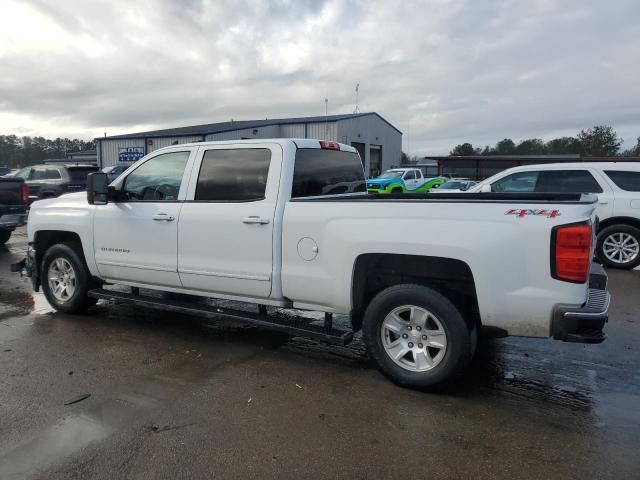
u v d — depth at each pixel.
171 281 4.89
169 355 4.54
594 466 2.84
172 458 2.90
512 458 2.92
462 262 3.60
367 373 4.16
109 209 5.21
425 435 3.17
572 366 4.34
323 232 3.98
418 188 27.23
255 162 4.42
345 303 3.95
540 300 3.35
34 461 2.87
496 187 9.12
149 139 38.38
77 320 5.60
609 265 8.48
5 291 7.01
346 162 5.28
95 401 3.61
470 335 3.63
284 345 4.82
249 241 4.33
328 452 2.97
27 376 4.04
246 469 2.80
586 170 8.52
